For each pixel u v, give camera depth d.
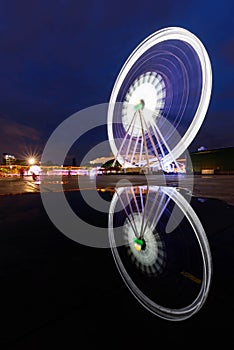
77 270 3.62
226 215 7.72
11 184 23.30
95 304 2.66
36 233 5.84
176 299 2.76
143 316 2.44
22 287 3.05
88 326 2.28
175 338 2.12
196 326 2.27
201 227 6.29
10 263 3.89
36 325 2.29
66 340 2.11
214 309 2.55
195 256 4.24
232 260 4.02
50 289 3.00
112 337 2.13
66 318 2.40
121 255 4.34
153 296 2.85
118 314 2.47
